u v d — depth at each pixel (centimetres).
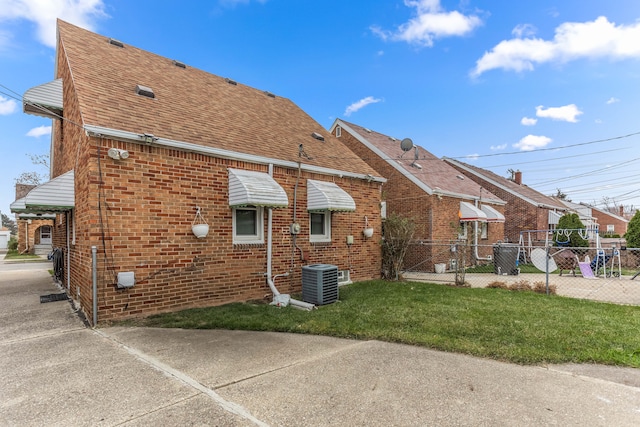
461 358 426
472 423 276
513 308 699
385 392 331
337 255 1026
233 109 1006
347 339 506
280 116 1183
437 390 336
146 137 619
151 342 482
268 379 360
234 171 762
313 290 754
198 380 357
